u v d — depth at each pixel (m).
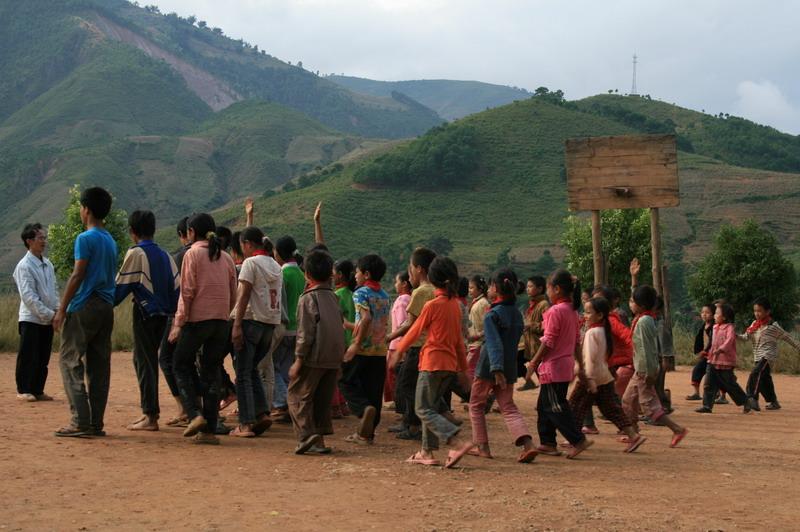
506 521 5.87
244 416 8.95
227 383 10.48
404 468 7.70
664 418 9.84
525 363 14.66
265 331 8.93
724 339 13.73
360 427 8.98
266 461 7.71
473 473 7.62
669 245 98.94
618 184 16.88
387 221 126.81
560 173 139.88
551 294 8.92
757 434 11.16
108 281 8.44
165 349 8.98
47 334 11.32
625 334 11.17
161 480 6.72
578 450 8.71
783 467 8.59
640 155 16.78
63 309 8.30
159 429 9.08
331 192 137.00
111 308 8.49
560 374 8.74
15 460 7.21
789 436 10.99
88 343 8.49
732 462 8.82
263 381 9.63
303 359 8.14
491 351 8.20
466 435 10.05
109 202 8.55
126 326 20.61
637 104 199.12
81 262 8.23
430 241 108.94
